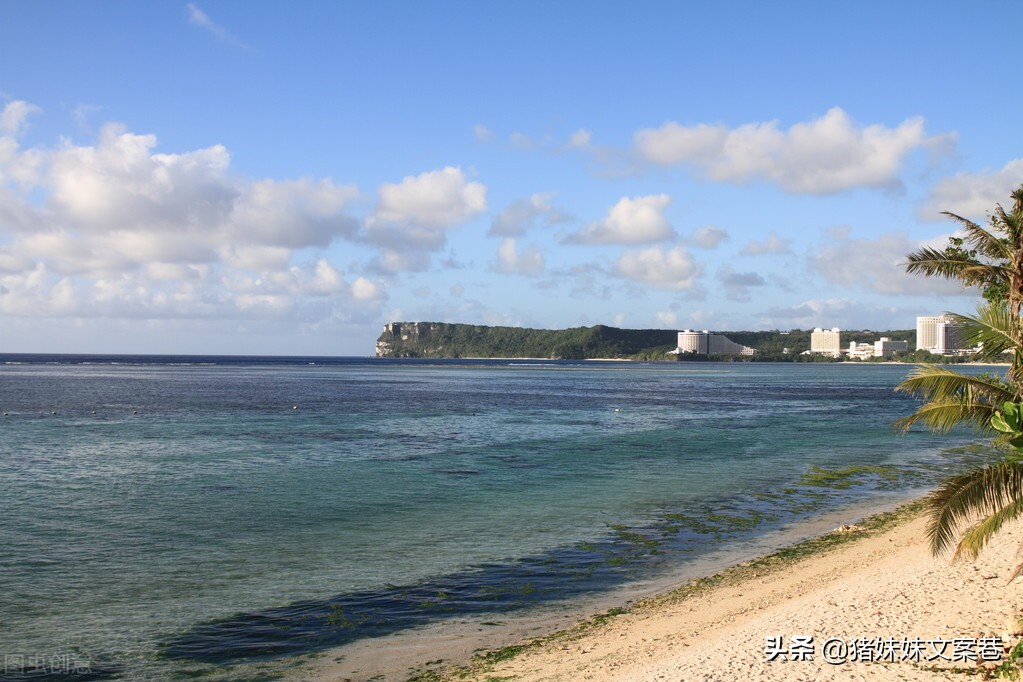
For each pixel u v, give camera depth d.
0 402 71.19
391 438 45.72
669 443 44.22
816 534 21.53
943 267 14.09
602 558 19.02
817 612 13.73
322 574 17.56
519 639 13.51
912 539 20.16
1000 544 17.16
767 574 17.36
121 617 14.72
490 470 33.50
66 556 19.05
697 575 17.45
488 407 72.75
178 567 18.12
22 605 15.38
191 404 71.69
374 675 12.04
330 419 58.00
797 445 43.66
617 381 141.12
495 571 17.88
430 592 16.27
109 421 54.56
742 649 11.98
